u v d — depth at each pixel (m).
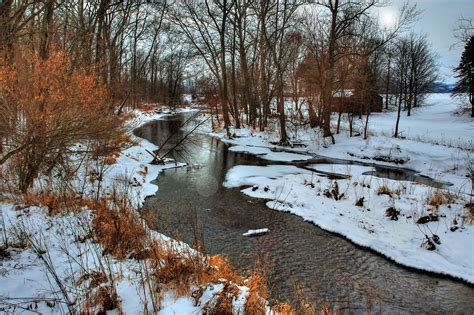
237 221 8.96
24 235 5.42
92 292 4.09
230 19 25.91
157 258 5.06
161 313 3.79
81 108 6.91
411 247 7.48
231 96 32.59
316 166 16.59
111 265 4.97
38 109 6.40
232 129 27.84
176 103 52.56
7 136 6.47
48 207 6.78
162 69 52.94
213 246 7.43
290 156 19.22
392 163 17.59
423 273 6.61
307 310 5.04
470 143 20.12
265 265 6.68
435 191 10.48
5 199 6.98
